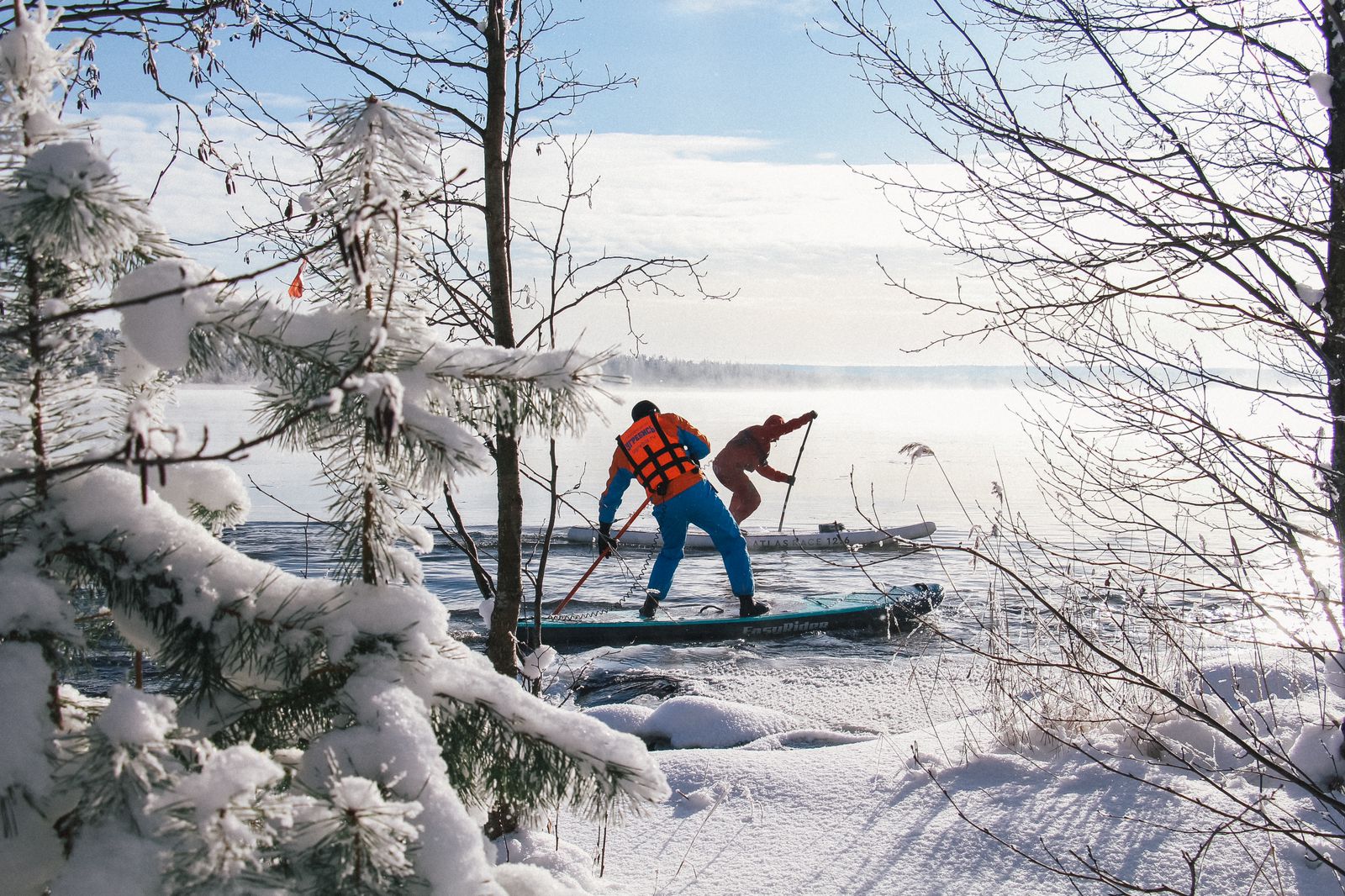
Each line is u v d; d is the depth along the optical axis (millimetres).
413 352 1802
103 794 1384
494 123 3549
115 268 1731
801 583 11297
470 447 1739
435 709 1790
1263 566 3859
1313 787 2777
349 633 1704
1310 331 3785
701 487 9102
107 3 3801
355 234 1390
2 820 1417
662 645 8602
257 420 1793
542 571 4023
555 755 1782
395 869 1392
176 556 1651
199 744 1494
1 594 1494
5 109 1505
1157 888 2670
